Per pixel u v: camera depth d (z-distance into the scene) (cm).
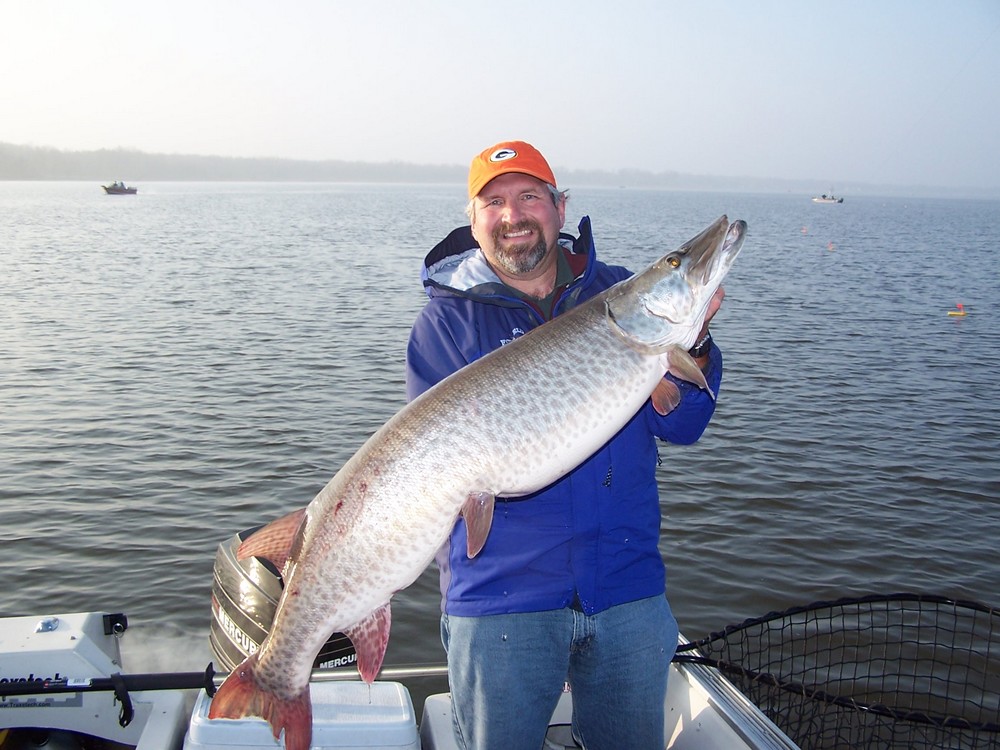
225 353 841
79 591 370
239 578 214
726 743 165
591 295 181
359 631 154
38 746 167
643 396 161
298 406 647
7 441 552
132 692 171
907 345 962
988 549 429
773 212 6306
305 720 152
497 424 150
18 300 1209
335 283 1457
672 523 445
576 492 160
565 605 159
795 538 432
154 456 527
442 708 185
